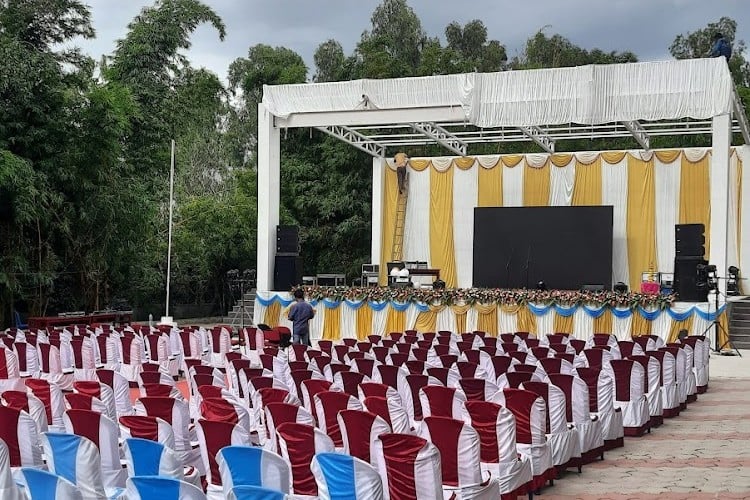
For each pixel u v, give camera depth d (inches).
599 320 802.8
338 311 893.8
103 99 970.7
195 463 306.7
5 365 486.3
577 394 357.1
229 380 421.1
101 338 561.6
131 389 528.1
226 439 254.4
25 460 264.8
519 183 1059.9
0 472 202.5
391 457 225.5
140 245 1095.6
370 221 1400.1
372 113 877.8
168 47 1214.3
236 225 1258.6
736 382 620.7
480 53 1813.5
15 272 935.7
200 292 1270.9
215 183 1518.2
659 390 450.0
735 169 976.9
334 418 298.2
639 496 303.3
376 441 227.3
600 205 997.8
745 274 967.0
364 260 1398.9
